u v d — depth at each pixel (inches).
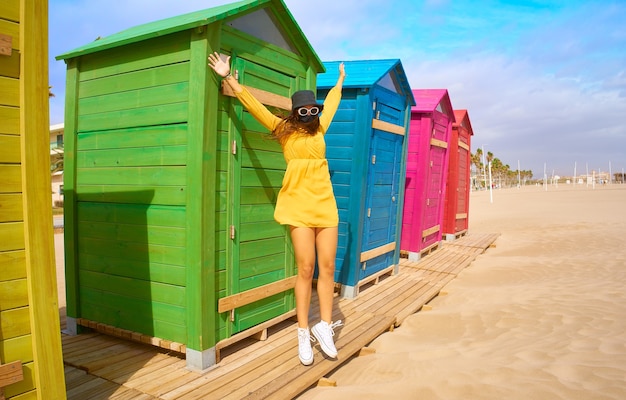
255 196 158.4
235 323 152.1
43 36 92.2
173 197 141.1
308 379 130.5
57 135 1170.6
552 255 379.6
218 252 143.9
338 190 239.6
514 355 146.3
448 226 462.3
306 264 139.6
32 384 93.4
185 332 141.4
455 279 294.2
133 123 149.1
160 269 145.6
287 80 170.4
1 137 88.0
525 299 222.8
